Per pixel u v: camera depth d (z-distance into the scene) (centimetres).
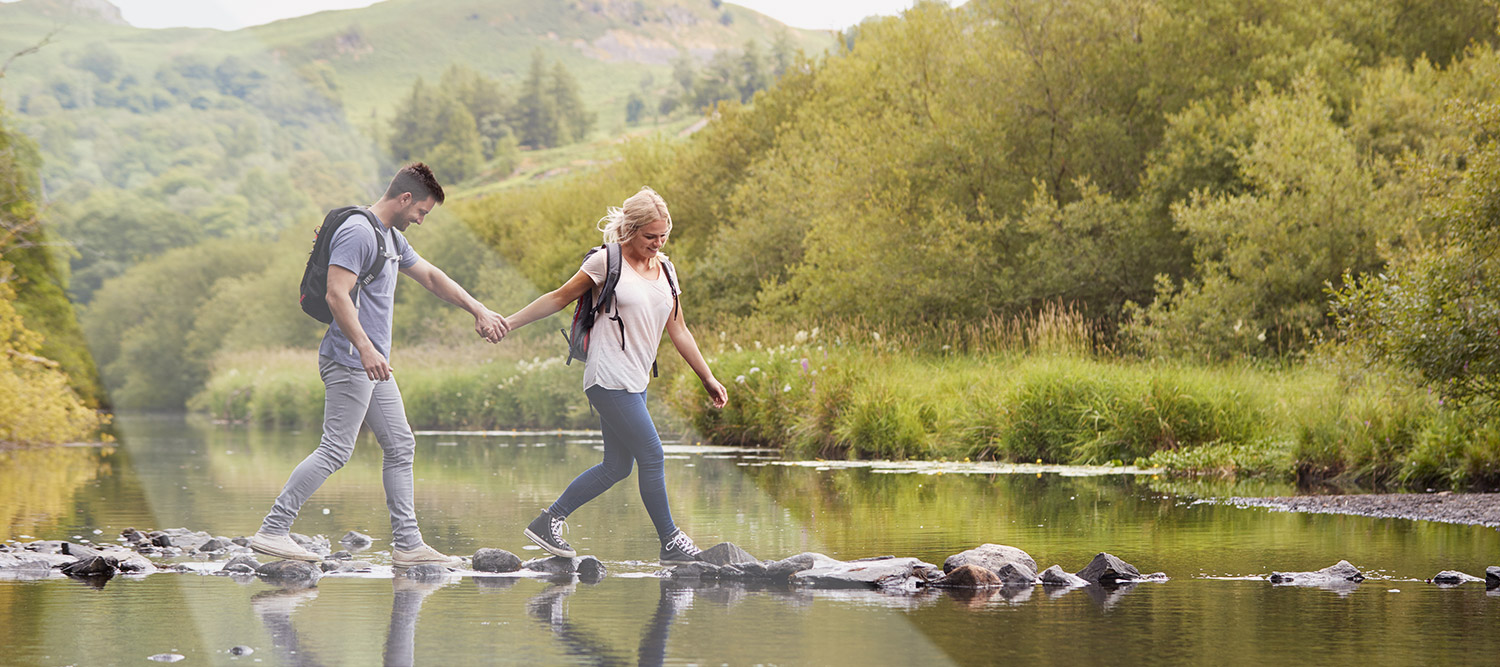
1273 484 702
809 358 1095
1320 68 1415
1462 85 1292
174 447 898
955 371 1144
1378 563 387
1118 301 1443
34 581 359
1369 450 707
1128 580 356
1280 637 267
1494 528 485
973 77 1534
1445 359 661
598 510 523
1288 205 1262
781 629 277
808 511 540
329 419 387
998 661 241
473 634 272
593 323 388
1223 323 1245
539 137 6762
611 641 263
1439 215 708
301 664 240
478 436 904
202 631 276
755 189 1855
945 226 1453
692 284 1819
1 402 1017
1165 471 791
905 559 367
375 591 338
